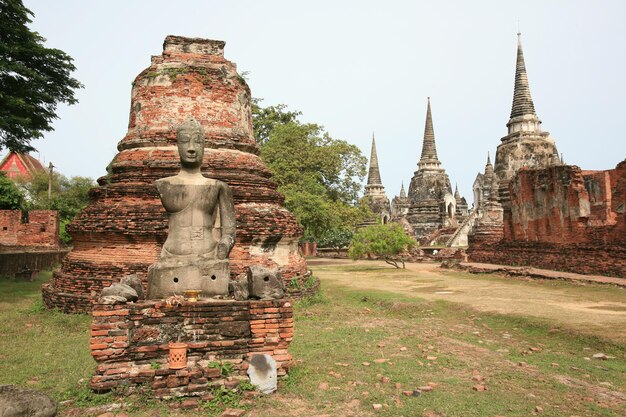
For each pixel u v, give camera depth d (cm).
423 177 6644
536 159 4400
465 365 825
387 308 1456
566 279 1980
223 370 662
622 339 958
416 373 770
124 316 659
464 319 1294
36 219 3306
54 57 2212
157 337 673
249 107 1666
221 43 1608
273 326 716
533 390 698
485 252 3114
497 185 4016
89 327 1131
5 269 2333
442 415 599
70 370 779
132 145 1486
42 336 1039
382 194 7119
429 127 6788
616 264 2002
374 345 960
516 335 1096
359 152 3956
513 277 2289
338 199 3872
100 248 1357
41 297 1518
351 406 625
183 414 589
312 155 3500
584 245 2212
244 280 780
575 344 988
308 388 684
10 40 2117
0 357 860
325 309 1394
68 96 2380
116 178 1438
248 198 1455
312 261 4206
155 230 1301
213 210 820
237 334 701
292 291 1470
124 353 649
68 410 597
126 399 621
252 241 1427
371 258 4375
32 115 2262
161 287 767
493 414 604
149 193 1361
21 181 5606
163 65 1519
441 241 5875
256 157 1595
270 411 604
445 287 1933
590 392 695
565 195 2395
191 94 1493
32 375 752
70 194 4681
